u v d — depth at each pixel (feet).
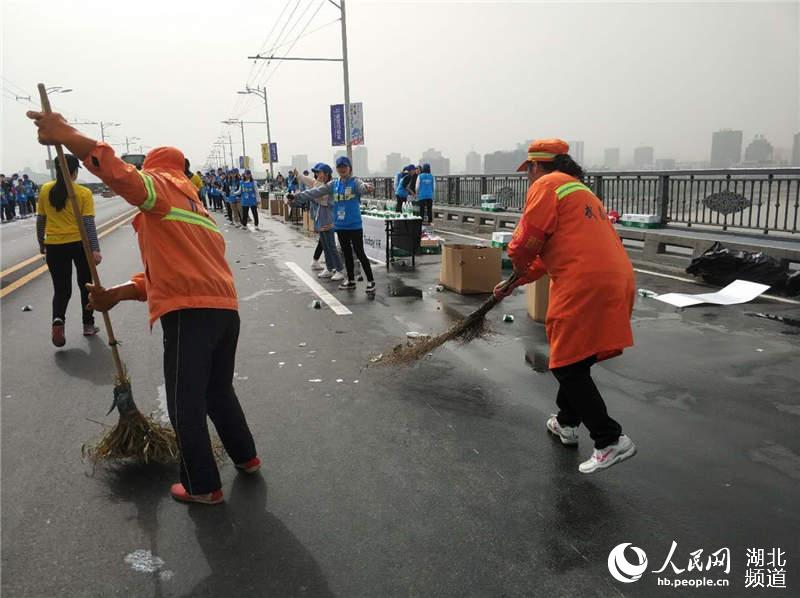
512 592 8.02
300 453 11.91
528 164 11.62
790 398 14.11
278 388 15.38
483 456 11.70
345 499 10.25
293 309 24.30
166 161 10.16
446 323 21.79
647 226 36.52
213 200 103.55
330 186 29.96
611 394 14.53
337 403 14.37
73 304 25.88
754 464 11.18
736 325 20.42
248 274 33.19
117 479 11.03
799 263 27.84
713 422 12.92
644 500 10.11
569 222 10.56
